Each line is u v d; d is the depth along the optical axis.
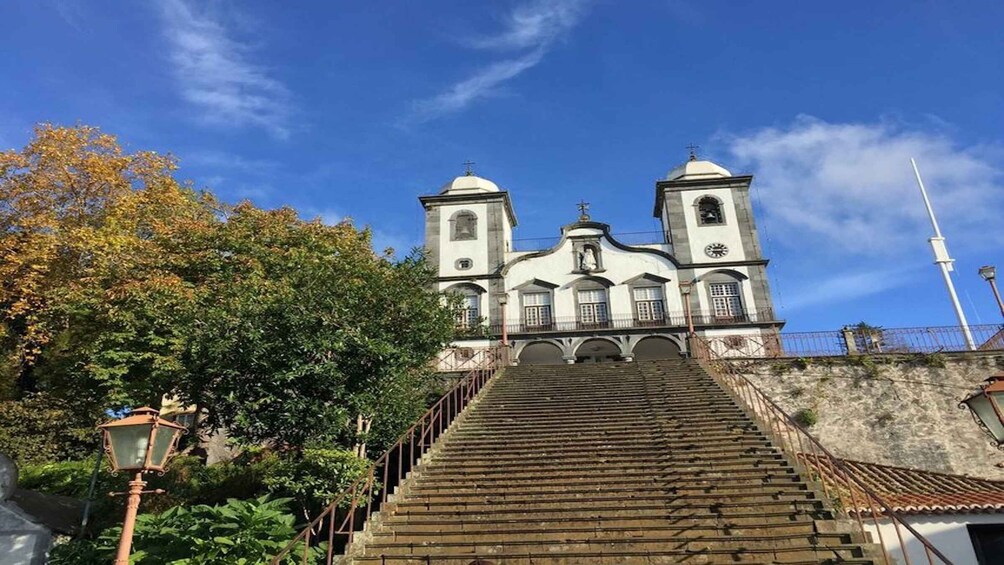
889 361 19.98
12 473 12.32
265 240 18.19
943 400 19.16
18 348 18.53
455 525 9.16
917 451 18.66
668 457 11.20
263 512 9.27
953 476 14.02
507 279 32.03
